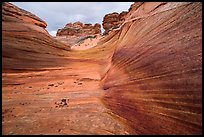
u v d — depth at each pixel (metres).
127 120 9.17
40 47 26.59
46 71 21.20
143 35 15.61
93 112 10.73
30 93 14.57
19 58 20.34
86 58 32.75
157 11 16.44
